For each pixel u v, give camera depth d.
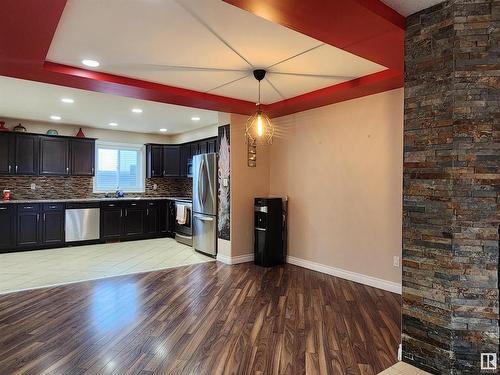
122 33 2.49
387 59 2.71
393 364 2.21
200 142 6.93
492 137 1.95
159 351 2.39
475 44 1.96
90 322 2.88
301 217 4.80
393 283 3.68
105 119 6.04
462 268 1.97
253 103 4.53
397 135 3.64
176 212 6.82
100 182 7.25
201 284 3.97
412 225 2.18
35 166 6.16
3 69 2.97
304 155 4.74
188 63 3.08
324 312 3.11
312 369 2.17
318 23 2.10
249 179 5.13
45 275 4.34
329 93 3.84
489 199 1.95
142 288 3.81
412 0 2.00
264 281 4.08
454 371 1.98
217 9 2.16
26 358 2.28
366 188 3.95
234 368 2.18
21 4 1.88
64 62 3.03
